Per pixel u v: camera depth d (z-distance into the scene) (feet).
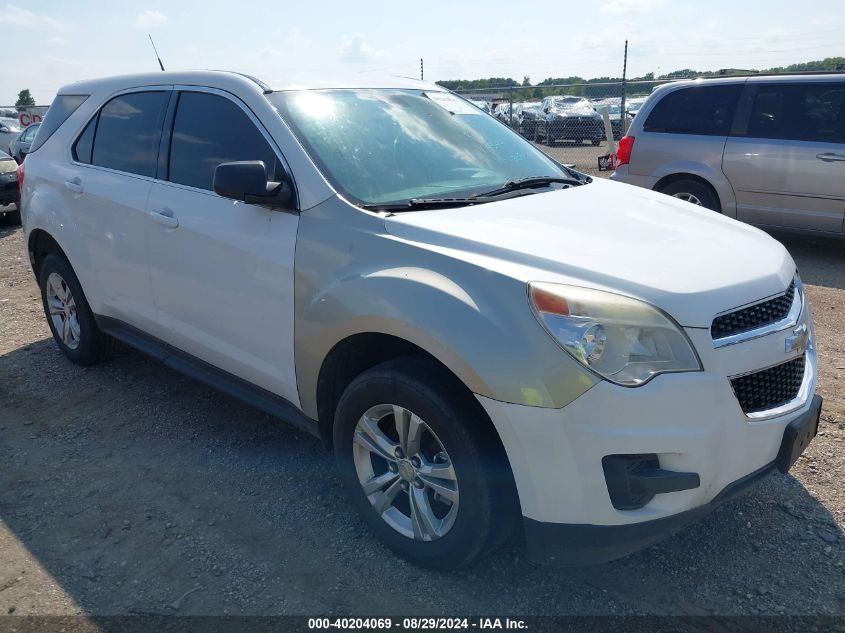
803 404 8.88
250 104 11.31
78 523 10.68
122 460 12.48
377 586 9.18
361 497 9.80
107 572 9.59
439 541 8.93
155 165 12.86
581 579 9.24
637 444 7.59
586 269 8.23
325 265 9.62
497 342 7.84
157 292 12.76
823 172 24.00
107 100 14.62
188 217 11.71
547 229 9.34
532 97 65.21
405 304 8.49
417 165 11.18
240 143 11.33
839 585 8.98
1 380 16.11
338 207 9.82
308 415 10.53
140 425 13.74
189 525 10.56
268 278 10.37
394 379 8.83
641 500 7.93
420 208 9.93
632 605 8.76
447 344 8.07
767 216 25.63
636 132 28.07
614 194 11.79
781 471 8.71
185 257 11.83
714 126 26.25
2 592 9.24
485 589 9.08
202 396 14.98
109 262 13.87
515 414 7.75
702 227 10.19
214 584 9.30
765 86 25.18
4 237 35.14
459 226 9.20
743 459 8.18
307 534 10.28
